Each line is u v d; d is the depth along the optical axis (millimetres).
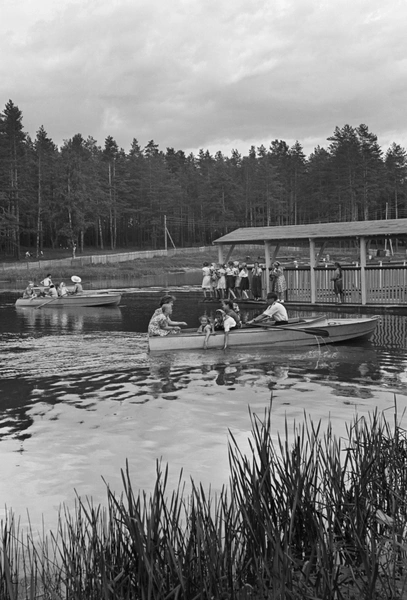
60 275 60781
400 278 24203
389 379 11555
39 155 76438
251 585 3736
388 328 19500
